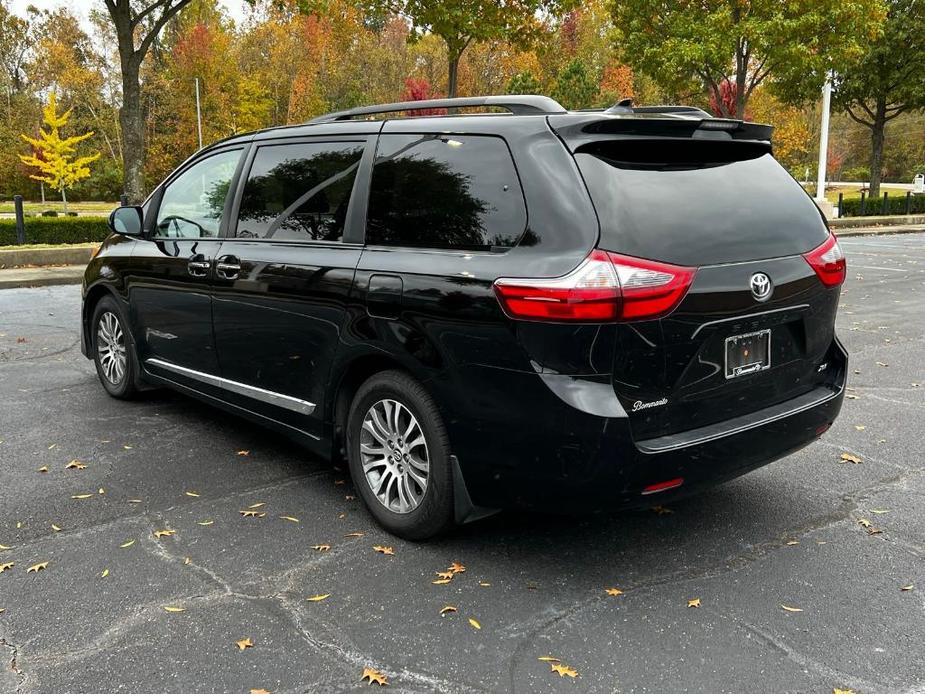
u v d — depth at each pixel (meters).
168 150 59.44
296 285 3.83
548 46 20.34
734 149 3.44
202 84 60.31
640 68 23.45
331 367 3.73
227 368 4.48
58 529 3.64
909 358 7.29
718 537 3.59
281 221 4.11
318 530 3.64
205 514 3.82
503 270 2.97
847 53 21.28
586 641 2.75
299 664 2.61
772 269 3.20
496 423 3.04
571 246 2.85
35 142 34.78
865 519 3.79
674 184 3.11
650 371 2.90
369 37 68.56
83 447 4.77
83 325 6.03
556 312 2.80
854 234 25.02
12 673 2.56
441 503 3.32
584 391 2.83
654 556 3.40
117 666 2.60
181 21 69.62
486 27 17.67
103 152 60.59
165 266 4.83
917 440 4.98
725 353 3.10
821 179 28.27
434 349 3.19
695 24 21.31
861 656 2.67
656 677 2.55
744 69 23.17
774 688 2.50
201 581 3.16
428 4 17.33
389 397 3.47
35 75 63.72
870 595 3.08
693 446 2.97
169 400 5.82
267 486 4.18
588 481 2.88
